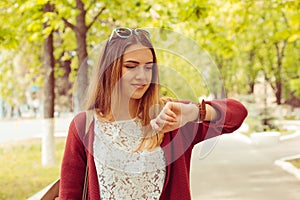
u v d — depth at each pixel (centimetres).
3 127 3070
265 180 1041
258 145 1844
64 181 204
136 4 943
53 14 937
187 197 199
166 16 909
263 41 2444
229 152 1606
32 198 655
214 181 1034
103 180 195
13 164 1277
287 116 3612
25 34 1356
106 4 1040
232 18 1227
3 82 1571
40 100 3856
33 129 2836
